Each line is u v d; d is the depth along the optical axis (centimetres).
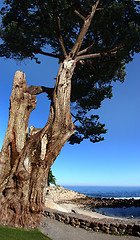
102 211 1872
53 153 801
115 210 1948
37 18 1074
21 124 811
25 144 772
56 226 771
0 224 616
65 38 1254
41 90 934
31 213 702
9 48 1104
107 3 1040
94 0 979
